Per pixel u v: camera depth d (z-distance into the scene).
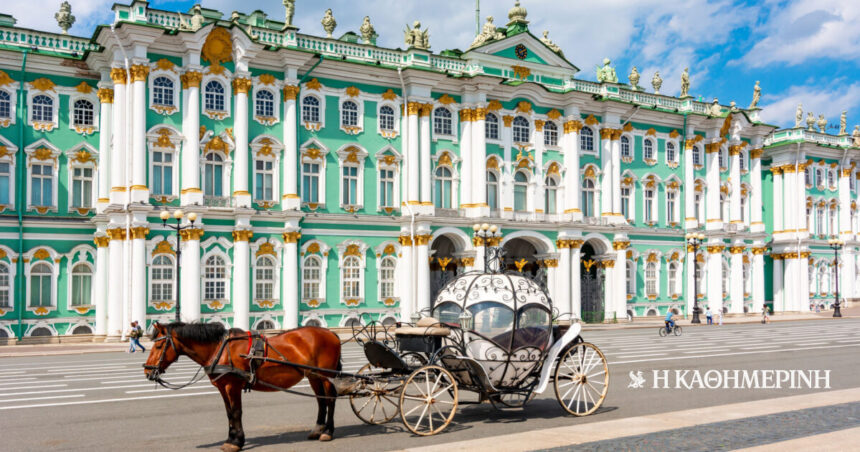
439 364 15.69
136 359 30.89
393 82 47.94
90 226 41.25
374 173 47.09
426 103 48.09
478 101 49.75
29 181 40.25
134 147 39.28
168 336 12.99
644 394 19.42
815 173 71.94
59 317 40.16
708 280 61.09
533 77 53.09
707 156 61.47
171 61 41.03
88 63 41.62
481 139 49.69
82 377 23.97
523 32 52.06
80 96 41.56
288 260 43.41
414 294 47.06
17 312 39.28
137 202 39.00
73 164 41.16
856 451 11.80
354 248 46.12
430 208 47.72
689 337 40.84
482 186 49.44
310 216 44.47
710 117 59.97
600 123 55.94
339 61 45.34
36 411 17.12
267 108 44.03
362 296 46.28
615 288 55.50
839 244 67.31
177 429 14.94
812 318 62.34
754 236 64.00
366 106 47.16
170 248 40.44
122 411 17.12
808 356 29.12
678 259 59.84
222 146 41.97
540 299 16.16
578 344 16.23
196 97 41.03
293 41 44.00
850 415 15.36
